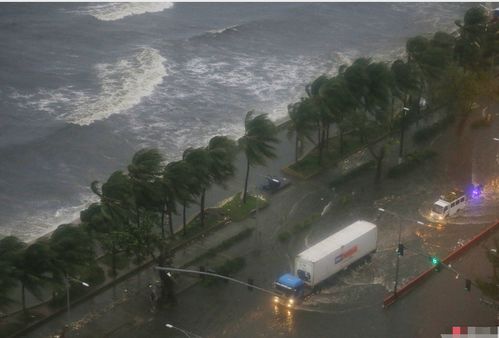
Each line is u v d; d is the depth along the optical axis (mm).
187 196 108250
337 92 128375
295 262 100625
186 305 98312
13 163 138750
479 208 121438
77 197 130125
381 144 142625
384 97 134500
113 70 180500
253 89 175750
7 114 156500
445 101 149375
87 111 159625
